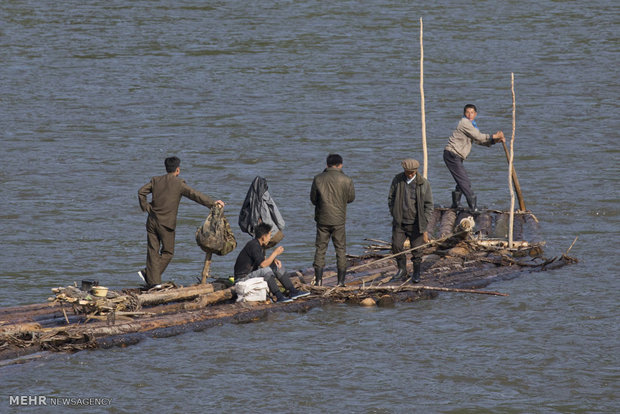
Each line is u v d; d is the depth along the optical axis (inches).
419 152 4020.7
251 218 1940.2
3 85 5871.1
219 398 1440.7
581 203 3031.5
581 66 6422.2
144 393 1456.7
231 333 1738.4
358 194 3270.2
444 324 1793.8
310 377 1524.4
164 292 1867.6
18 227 2726.4
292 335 1728.6
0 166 3673.7
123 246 2539.4
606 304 1914.4
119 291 1939.0
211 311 1831.9
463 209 2851.9
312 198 2004.2
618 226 2728.8
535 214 2893.7
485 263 2293.3
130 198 3152.1
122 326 1706.4
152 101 5398.6
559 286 2064.5
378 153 3991.1
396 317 1843.0
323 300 1950.1
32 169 3627.0
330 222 1988.2
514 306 1908.2
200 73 6387.8
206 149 4084.6
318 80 6087.6
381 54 7081.7
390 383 1501.0
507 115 4877.0
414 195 2042.3
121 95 5585.6
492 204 3056.1
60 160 3826.3
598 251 2426.2
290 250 2502.5
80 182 3403.1
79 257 2416.3
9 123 4680.1
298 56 7037.4
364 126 4628.4
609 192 3181.6
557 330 1749.5
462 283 2070.6
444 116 4901.6
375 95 5551.2
